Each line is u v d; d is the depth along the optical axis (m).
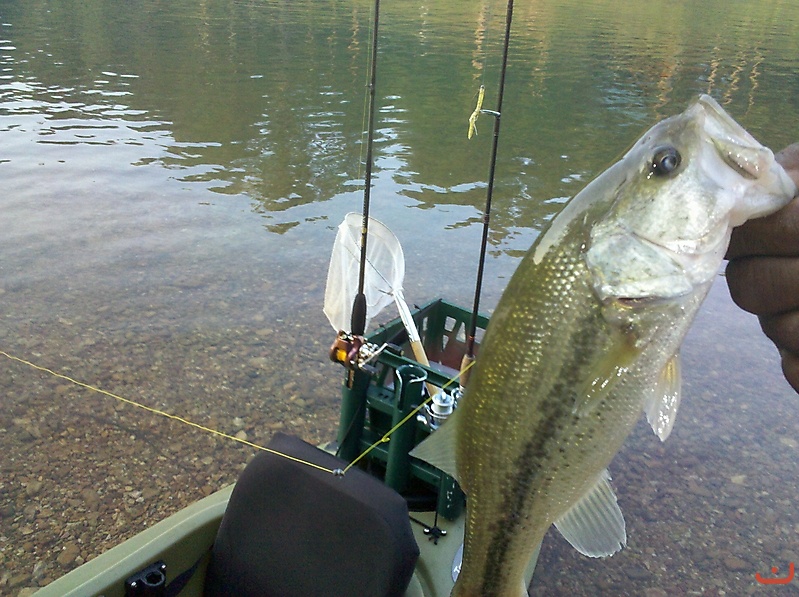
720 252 0.39
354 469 0.63
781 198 0.33
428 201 2.14
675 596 0.88
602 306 0.41
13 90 3.29
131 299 1.52
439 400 0.75
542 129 2.91
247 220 1.97
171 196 2.12
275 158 2.49
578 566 0.93
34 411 1.15
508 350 0.43
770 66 4.34
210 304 1.52
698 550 0.96
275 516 0.62
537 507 0.44
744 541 0.97
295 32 5.07
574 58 4.35
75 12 5.81
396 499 0.60
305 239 1.86
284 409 1.21
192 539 0.67
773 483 1.08
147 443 1.11
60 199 2.06
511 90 3.53
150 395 1.22
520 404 0.43
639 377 0.41
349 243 0.86
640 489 1.07
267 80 3.62
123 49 4.35
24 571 0.87
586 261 0.41
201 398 1.22
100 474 1.04
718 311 1.62
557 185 2.29
